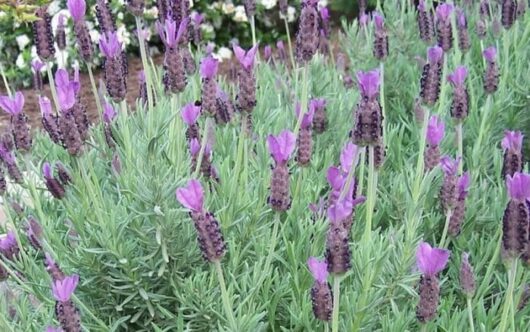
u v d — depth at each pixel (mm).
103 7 788
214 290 705
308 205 786
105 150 838
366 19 1246
